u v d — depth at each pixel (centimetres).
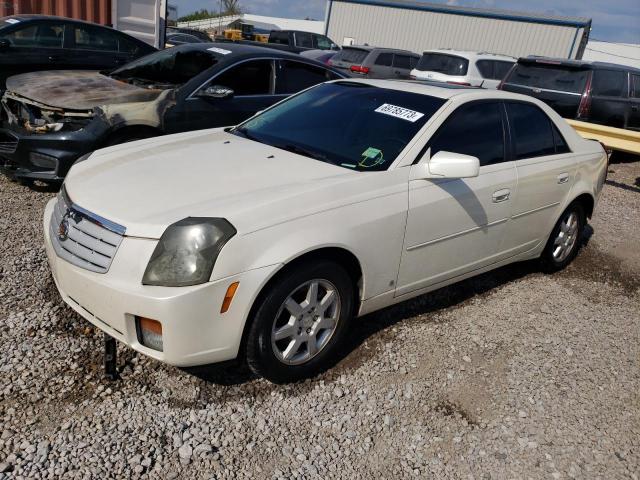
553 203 442
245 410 280
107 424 260
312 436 269
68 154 498
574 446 282
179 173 314
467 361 343
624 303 452
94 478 231
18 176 511
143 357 307
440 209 343
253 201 277
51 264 304
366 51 1814
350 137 360
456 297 425
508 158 400
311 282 291
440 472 258
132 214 271
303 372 303
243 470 245
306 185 299
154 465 242
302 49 2338
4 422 254
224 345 266
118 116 518
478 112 386
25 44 737
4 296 348
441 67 1395
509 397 314
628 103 993
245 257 260
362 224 303
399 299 349
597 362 359
